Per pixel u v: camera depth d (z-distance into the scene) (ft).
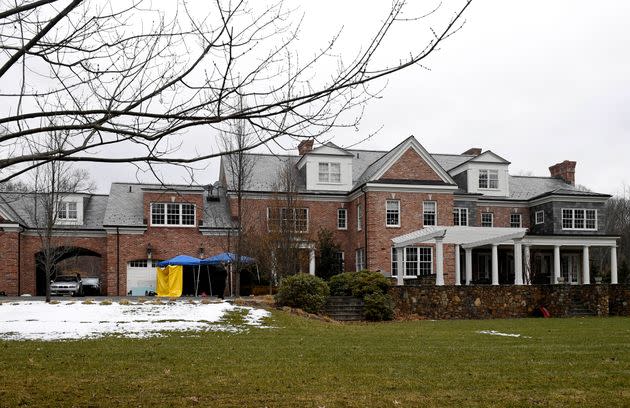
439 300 83.66
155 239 117.60
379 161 126.62
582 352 39.93
